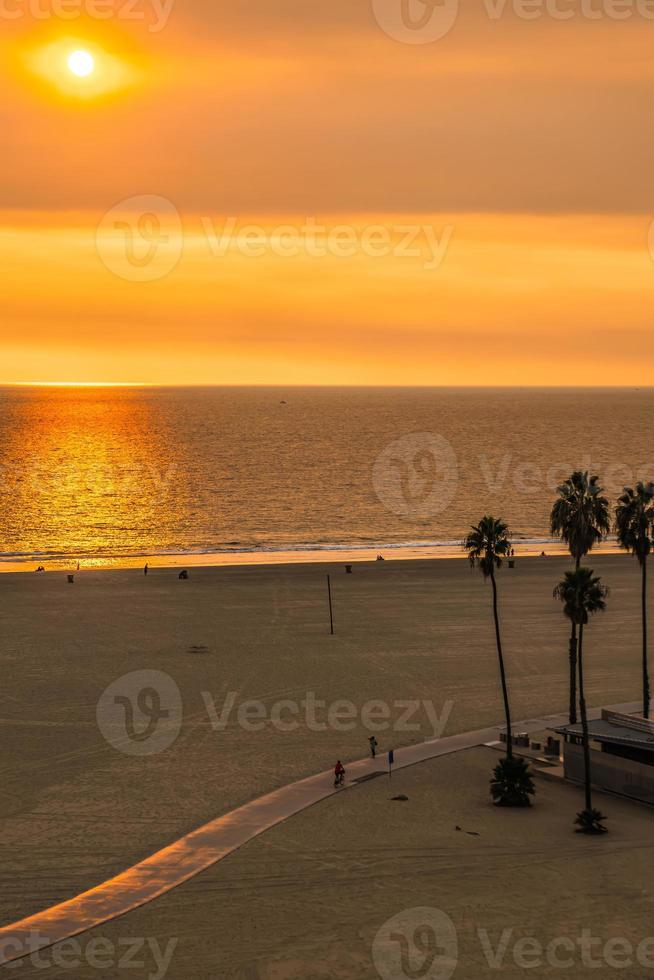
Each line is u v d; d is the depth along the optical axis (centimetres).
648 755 5856
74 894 4603
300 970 3994
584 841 5216
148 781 5991
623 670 8694
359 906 4503
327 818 5494
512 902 4541
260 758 6419
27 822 5384
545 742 6812
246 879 4756
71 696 7644
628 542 7575
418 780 6103
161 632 9738
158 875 4791
